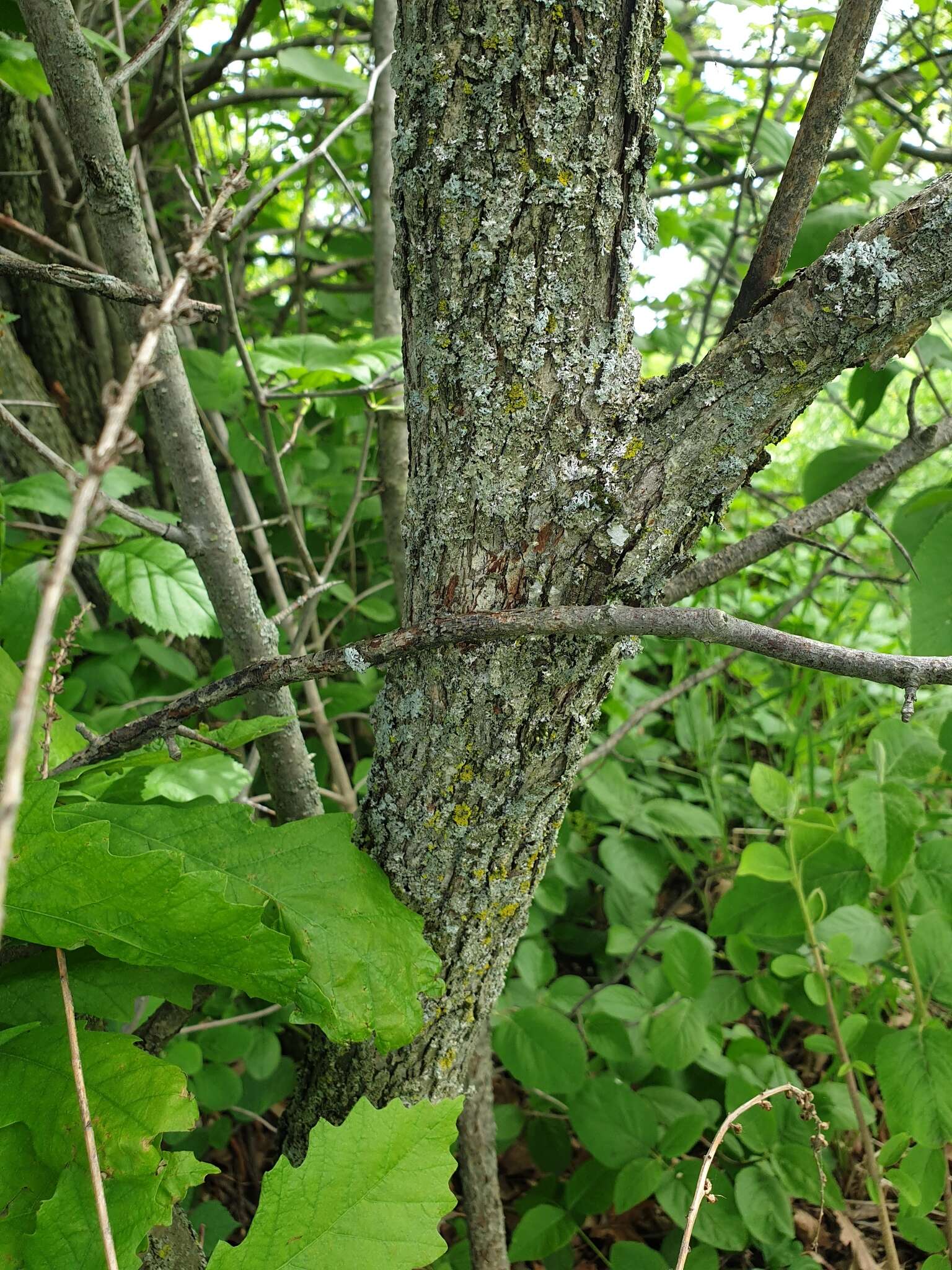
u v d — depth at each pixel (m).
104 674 0.83
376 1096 0.56
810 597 0.87
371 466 1.03
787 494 1.14
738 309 0.43
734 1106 0.70
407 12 0.41
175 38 0.55
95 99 0.48
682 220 1.07
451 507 0.45
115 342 1.02
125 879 0.40
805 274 0.39
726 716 1.13
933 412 1.82
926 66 0.96
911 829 0.69
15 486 0.73
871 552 1.44
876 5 0.37
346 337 1.15
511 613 0.42
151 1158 0.39
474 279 0.42
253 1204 0.80
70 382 0.99
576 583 0.44
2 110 0.87
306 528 1.02
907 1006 0.86
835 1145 0.77
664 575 0.45
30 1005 0.45
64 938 0.42
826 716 1.30
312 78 0.77
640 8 0.39
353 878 0.47
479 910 0.51
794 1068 0.89
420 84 0.41
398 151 0.42
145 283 0.52
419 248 0.42
